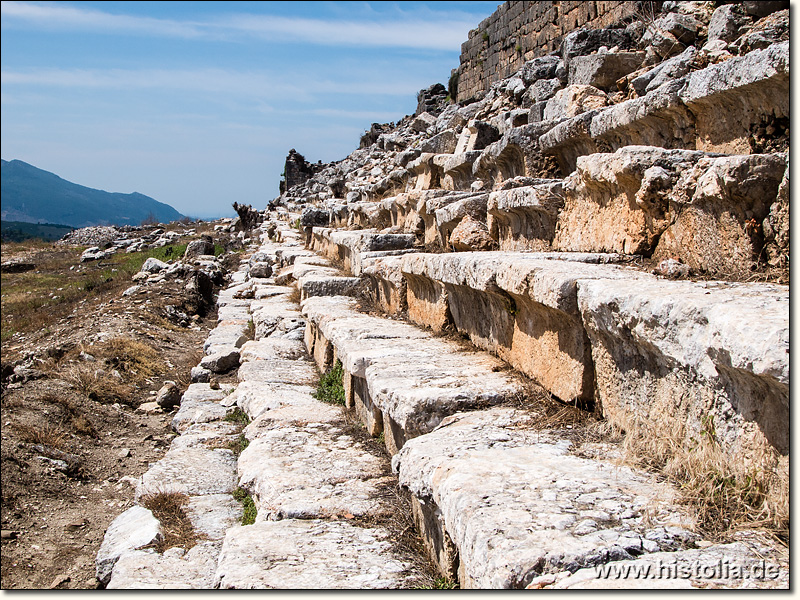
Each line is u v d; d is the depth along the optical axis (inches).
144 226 2399.1
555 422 213.5
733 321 141.9
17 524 390.6
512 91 828.6
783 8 409.7
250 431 322.7
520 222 358.0
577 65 553.9
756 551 130.8
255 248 1407.5
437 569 186.9
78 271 1593.3
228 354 582.2
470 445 198.5
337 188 1194.0
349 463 267.7
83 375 603.2
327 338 404.8
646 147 254.1
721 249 218.1
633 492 158.6
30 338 851.4
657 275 221.0
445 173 614.2
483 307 299.4
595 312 197.2
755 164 204.1
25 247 2134.6
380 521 221.0
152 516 295.0
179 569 248.5
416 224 546.0
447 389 239.6
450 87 1509.6
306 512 225.6
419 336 349.1
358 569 185.0
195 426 419.2
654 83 387.9
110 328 768.3
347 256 629.3
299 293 645.3
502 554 134.0
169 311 888.9
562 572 129.0
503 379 252.4
